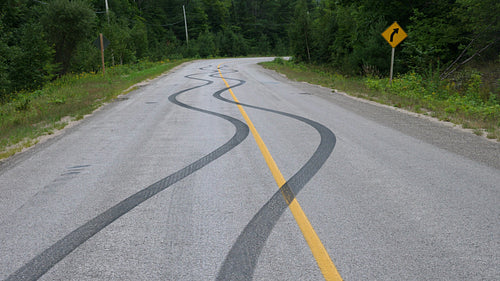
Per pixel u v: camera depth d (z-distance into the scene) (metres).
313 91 16.59
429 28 20.52
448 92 13.85
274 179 4.77
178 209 3.85
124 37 39.12
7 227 3.51
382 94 14.16
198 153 6.15
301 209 3.79
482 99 12.80
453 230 3.28
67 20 29.20
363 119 9.40
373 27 25.72
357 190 4.32
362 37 26.88
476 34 18.55
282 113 10.38
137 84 21.00
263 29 101.56
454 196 4.10
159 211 3.81
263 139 7.12
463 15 19.08
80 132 8.19
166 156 6.00
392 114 10.21
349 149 6.29
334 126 8.45
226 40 80.12
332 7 38.78
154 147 6.64
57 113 10.63
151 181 4.77
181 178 4.87
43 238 3.27
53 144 7.08
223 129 8.19
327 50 38.47
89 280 2.61
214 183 4.65
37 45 23.44
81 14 29.67
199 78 24.70
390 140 6.98
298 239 3.15
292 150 6.25
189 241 3.16
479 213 3.64
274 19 106.25
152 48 61.56
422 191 4.27
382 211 3.72
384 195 4.16
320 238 3.16
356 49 26.80
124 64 38.62
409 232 3.26
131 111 11.17
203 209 3.84
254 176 4.90
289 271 2.67
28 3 32.84
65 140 7.40
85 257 2.93
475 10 17.61
